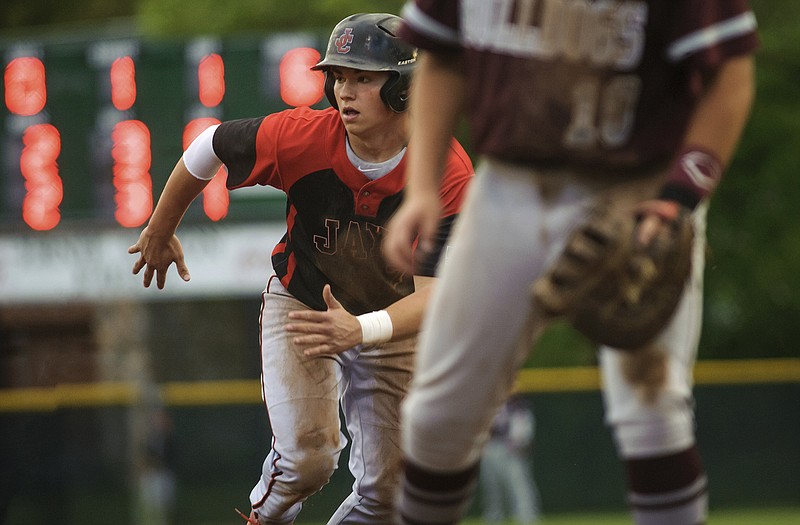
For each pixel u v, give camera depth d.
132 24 76.50
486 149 8.20
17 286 46.19
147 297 47.41
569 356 63.53
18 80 42.94
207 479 45.78
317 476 12.92
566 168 7.98
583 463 47.75
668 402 8.16
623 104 7.90
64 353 49.78
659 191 7.88
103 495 44.78
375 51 12.26
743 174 67.00
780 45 65.50
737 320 70.06
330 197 12.88
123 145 42.78
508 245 8.08
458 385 8.37
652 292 7.66
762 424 48.22
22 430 44.38
